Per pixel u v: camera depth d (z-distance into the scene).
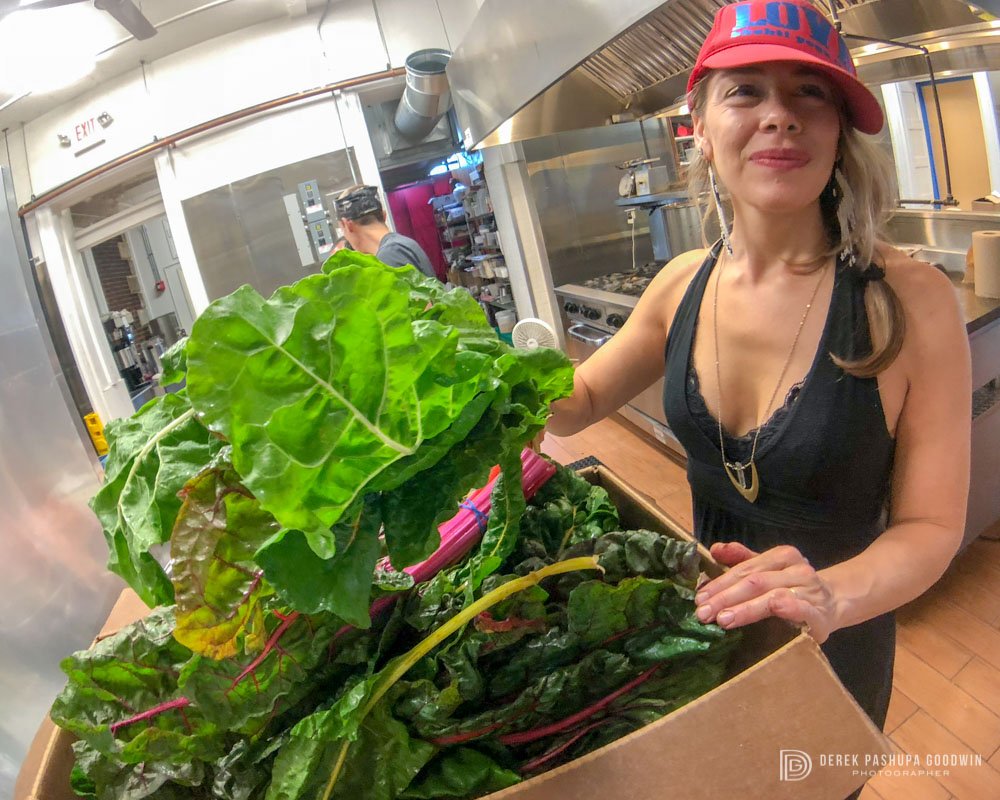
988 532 2.12
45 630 1.63
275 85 4.12
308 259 4.35
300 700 0.64
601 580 0.68
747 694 0.54
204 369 0.47
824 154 0.81
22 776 0.88
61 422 2.18
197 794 0.65
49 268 4.52
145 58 3.99
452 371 0.53
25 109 4.06
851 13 1.68
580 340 3.74
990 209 2.34
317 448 0.49
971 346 1.80
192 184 4.18
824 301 0.88
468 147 3.19
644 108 2.82
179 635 0.52
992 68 1.80
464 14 4.16
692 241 3.31
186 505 0.51
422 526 0.55
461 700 0.59
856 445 0.85
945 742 1.55
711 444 1.00
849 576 0.73
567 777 0.51
